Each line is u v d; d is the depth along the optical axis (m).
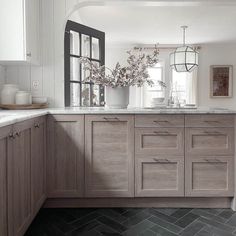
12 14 2.31
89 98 3.20
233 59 7.06
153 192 2.34
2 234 1.35
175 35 5.90
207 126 2.31
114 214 2.26
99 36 3.32
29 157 1.82
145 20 4.68
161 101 2.90
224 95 7.10
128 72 2.54
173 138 2.33
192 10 4.15
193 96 7.00
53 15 2.76
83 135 2.30
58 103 2.81
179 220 2.15
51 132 2.29
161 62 7.01
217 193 2.34
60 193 2.31
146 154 2.33
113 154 2.32
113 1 2.78
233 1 2.85
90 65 2.57
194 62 4.10
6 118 1.50
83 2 2.77
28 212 1.80
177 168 2.33
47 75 2.79
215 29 5.38
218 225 2.06
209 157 2.32
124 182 2.34
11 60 2.33
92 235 1.91
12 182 1.49
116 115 2.29
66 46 2.90
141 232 1.96
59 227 2.03
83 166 2.31
